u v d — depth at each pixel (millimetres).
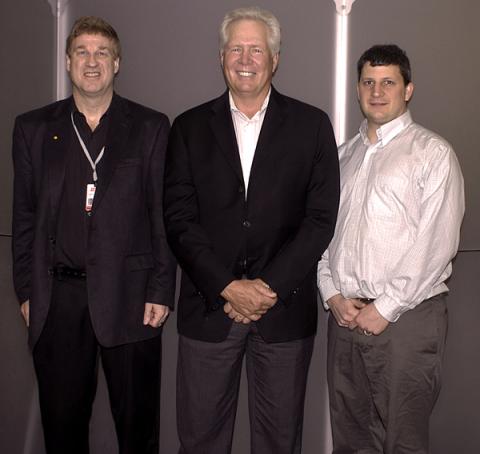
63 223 2215
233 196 2197
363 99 2260
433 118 2666
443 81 2654
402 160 2166
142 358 2342
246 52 2145
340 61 2650
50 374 2291
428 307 2182
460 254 2711
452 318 2730
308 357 2322
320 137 2248
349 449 2406
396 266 2150
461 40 2643
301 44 2656
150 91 2719
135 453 2387
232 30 2170
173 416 2838
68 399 2311
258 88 2182
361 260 2191
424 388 2186
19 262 2330
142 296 2299
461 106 2666
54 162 2213
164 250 2285
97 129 2252
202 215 2229
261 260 2207
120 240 2225
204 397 2281
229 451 2398
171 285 2305
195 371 2271
